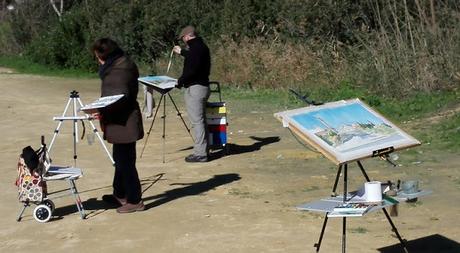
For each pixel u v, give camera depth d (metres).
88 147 12.85
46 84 27.23
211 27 26.69
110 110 7.90
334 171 10.10
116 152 8.14
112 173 10.51
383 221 7.50
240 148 12.30
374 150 5.41
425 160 10.55
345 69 19.06
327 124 5.60
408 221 7.46
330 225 7.43
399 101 15.69
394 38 17.42
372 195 5.46
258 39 23.17
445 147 11.36
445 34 16.41
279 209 8.13
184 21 28.36
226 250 6.71
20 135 14.53
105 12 32.38
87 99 21.61
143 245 6.99
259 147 12.33
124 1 31.48
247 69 21.95
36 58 35.75
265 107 17.83
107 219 7.98
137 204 8.23
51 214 7.98
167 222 7.75
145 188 9.44
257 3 23.89
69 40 34.22
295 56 21.05
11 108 19.17
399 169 10.02
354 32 19.77
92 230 7.58
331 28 21.44
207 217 7.88
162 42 29.33
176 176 10.16
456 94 15.22
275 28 23.16
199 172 10.37
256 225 7.50
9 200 9.02
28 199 7.93
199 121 11.05
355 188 9.00
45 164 7.97
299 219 7.69
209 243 6.95
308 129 5.46
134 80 7.93
